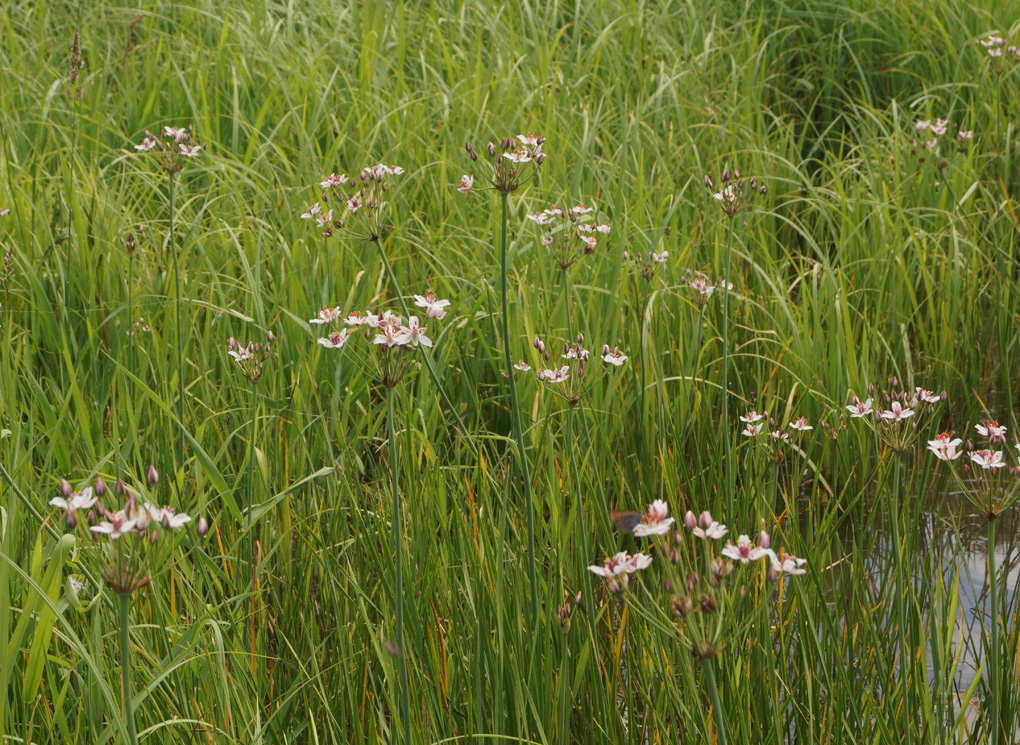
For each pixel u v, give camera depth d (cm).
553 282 482
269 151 589
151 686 223
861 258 555
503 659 260
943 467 434
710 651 179
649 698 266
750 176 614
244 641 291
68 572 302
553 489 317
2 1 753
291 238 505
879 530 363
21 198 499
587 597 260
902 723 260
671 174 620
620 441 420
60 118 624
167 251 486
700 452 421
